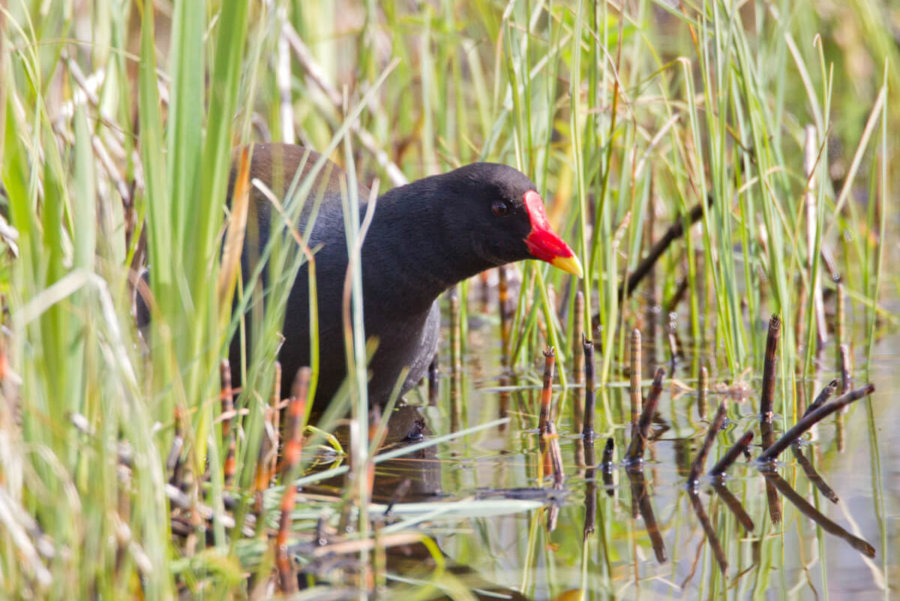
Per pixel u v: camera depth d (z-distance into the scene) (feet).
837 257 36.22
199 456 16.96
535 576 15.90
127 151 24.63
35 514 15.43
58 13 27.09
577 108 24.49
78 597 13.83
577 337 26.63
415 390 26.66
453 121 36.35
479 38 36.94
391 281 23.06
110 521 14.21
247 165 17.49
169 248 16.43
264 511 16.22
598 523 17.69
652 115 37.37
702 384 24.58
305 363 23.15
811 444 21.30
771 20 38.24
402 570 15.90
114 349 14.32
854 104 42.91
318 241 23.21
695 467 19.17
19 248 15.24
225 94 16.49
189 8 16.55
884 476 19.44
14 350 14.90
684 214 28.94
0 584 13.57
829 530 17.26
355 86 34.88
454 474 19.99
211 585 15.30
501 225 23.00
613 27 30.73
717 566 16.15
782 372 22.50
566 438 22.21
